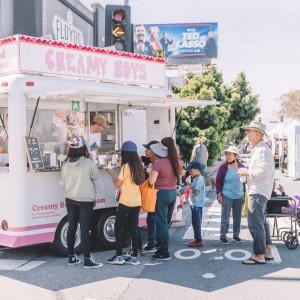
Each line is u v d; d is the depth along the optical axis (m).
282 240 7.63
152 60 8.55
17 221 6.12
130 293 4.96
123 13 8.95
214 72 23.95
